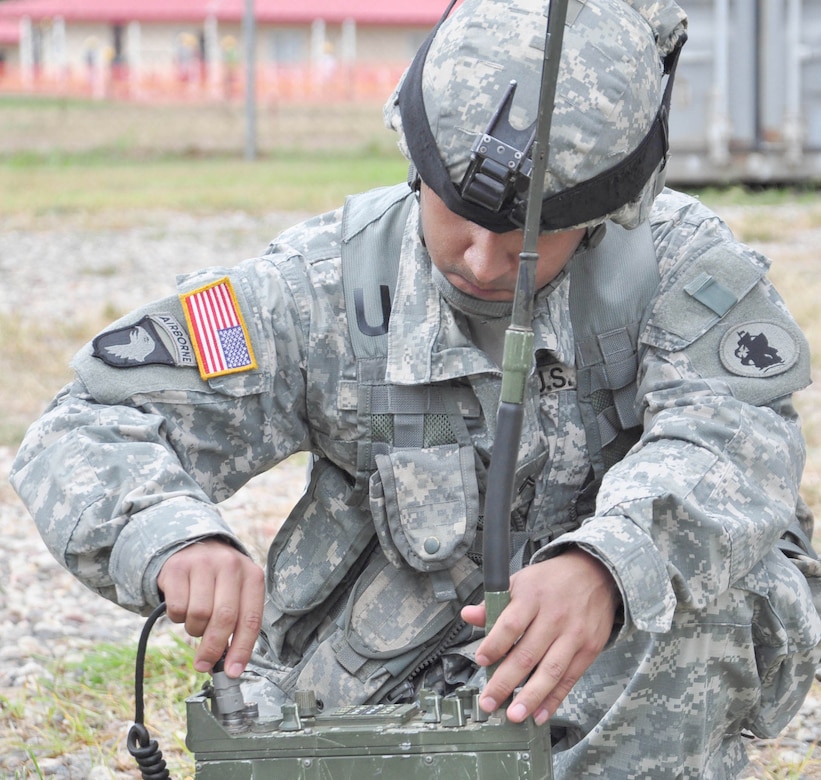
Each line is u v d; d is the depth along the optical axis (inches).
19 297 440.1
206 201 701.3
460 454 90.5
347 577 98.8
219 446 91.0
